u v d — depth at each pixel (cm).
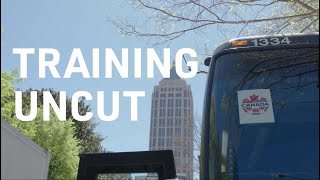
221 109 595
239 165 553
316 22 1131
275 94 590
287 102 579
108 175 728
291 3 1163
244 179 544
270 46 631
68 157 3572
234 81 612
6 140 423
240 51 634
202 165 578
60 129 3559
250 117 578
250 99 591
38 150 491
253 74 612
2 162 414
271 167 543
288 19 1161
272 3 1141
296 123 562
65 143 3562
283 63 613
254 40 645
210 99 611
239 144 564
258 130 568
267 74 608
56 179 3497
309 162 538
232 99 598
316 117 563
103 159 724
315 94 582
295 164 539
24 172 455
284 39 638
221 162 564
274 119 570
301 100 579
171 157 710
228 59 632
